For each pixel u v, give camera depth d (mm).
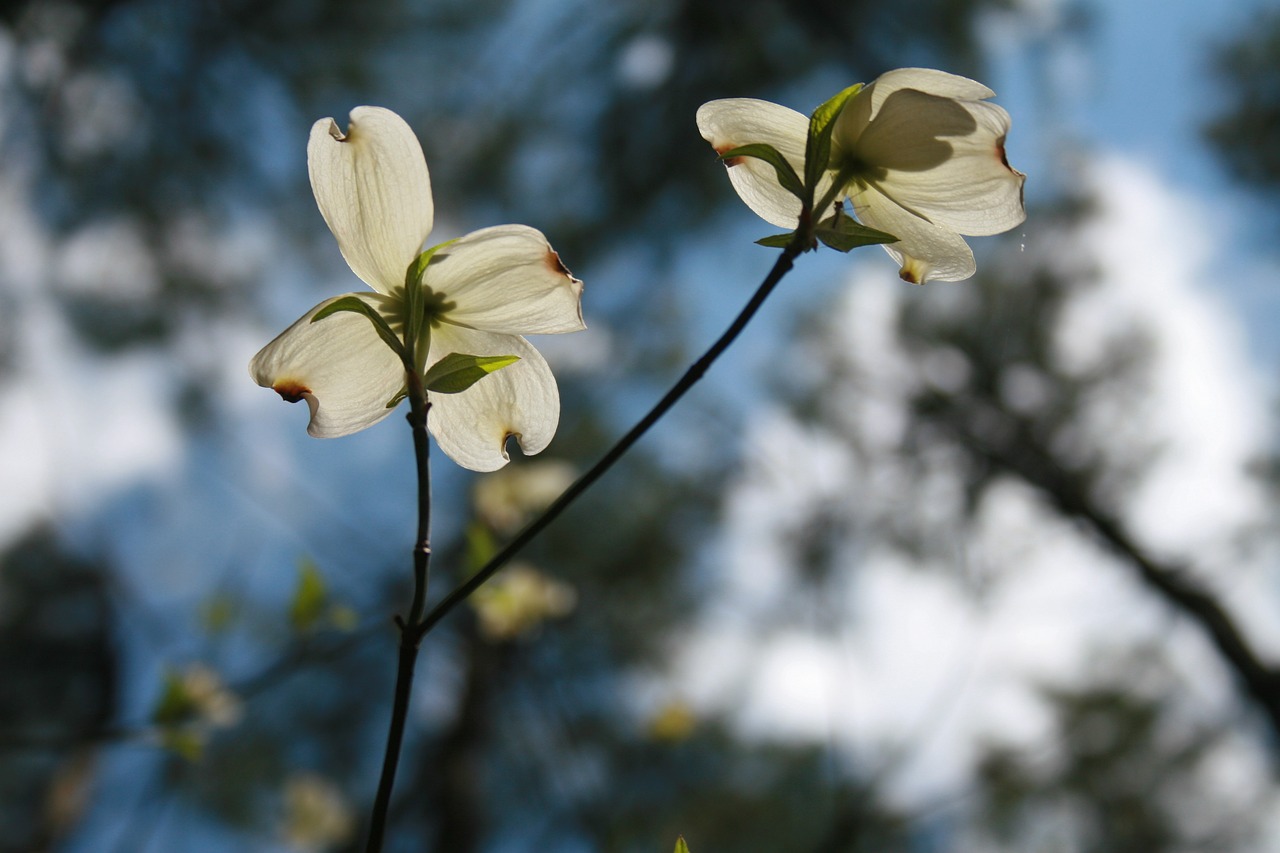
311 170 756
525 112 2914
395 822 2953
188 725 1062
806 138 777
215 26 2504
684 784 2916
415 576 732
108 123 2529
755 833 2834
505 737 2988
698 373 731
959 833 2568
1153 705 2803
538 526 729
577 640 3068
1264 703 2850
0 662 2396
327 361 764
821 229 748
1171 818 2770
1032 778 2598
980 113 766
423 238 760
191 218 2652
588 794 2318
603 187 3025
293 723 2949
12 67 2408
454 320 766
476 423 777
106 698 2396
